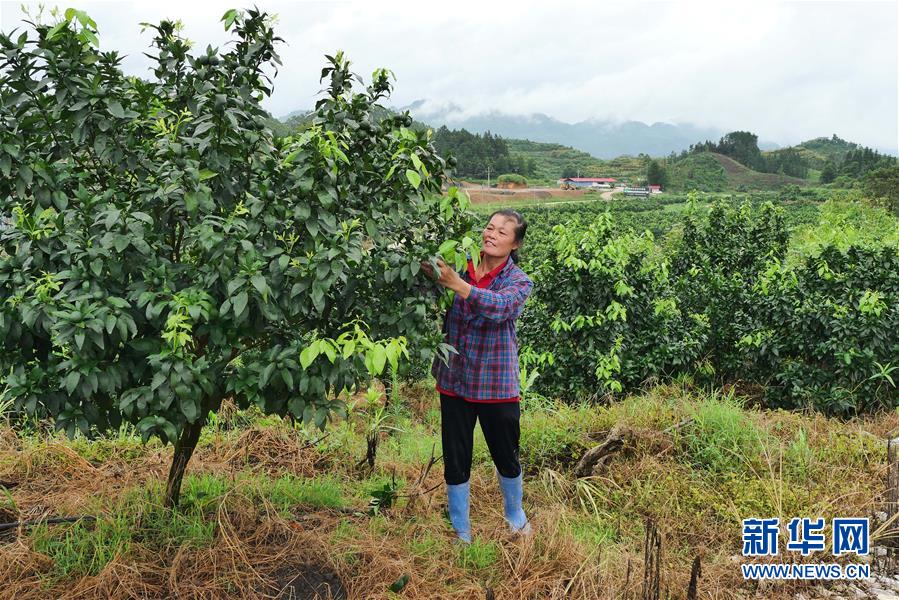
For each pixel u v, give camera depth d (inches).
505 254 145.6
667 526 157.4
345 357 109.1
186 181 108.7
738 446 197.5
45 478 162.1
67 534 128.7
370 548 134.0
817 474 182.9
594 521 162.2
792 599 132.5
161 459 176.1
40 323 103.4
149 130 122.7
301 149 114.1
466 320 142.9
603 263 277.6
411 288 127.0
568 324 281.3
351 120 125.3
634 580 130.1
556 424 218.2
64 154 116.3
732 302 299.7
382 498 155.9
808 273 297.3
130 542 126.3
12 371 110.3
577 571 129.3
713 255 347.9
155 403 107.1
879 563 143.4
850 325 265.1
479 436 210.4
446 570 132.3
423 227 138.9
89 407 110.7
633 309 283.3
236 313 102.5
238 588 120.3
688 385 285.1
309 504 155.8
